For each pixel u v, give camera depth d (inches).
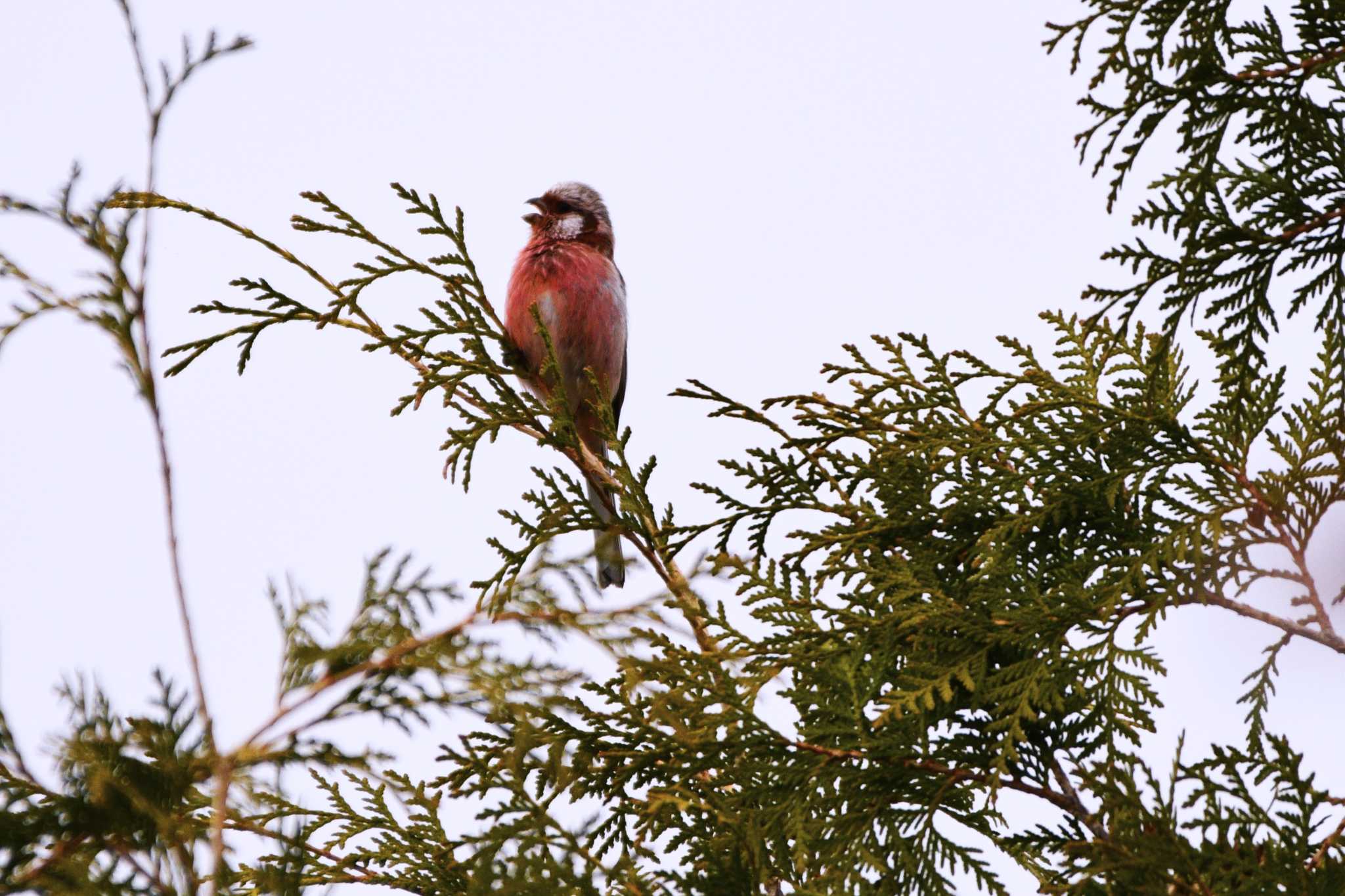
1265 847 230.7
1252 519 282.7
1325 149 276.5
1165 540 272.8
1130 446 288.8
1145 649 266.4
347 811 279.6
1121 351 310.7
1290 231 272.5
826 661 271.9
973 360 304.8
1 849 219.9
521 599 278.7
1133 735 257.4
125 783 223.6
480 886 239.6
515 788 248.2
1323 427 284.8
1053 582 285.4
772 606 282.2
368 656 244.2
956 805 266.4
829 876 252.1
